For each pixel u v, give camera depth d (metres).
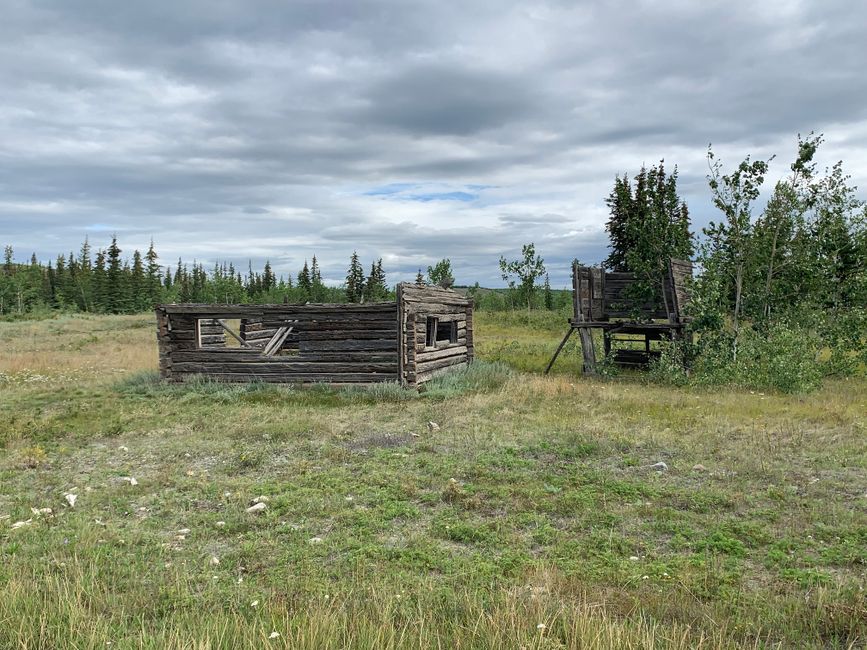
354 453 9.78
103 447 10.54
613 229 39.56
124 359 23.91
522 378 17.02
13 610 4.46
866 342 19.27
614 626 4.02
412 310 16.38
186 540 6.42
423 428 11.47
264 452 9.85
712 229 19.44
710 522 6.54
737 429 10.79
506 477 8.27
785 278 19.98
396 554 5.89
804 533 6.20
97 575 5.41
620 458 9.21
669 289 19.70
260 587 5.24
